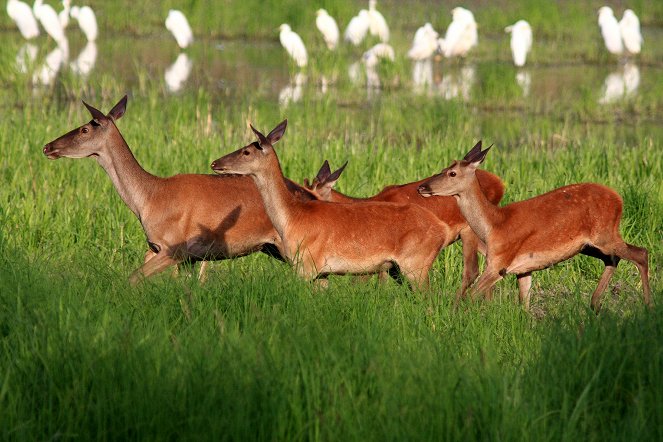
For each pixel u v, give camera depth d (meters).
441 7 117.50
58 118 53.44
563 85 78.94
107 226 35.22
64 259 30.08
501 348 23.94
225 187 31.03
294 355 20.45
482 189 32.47
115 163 30.67
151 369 19.77
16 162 42.59
